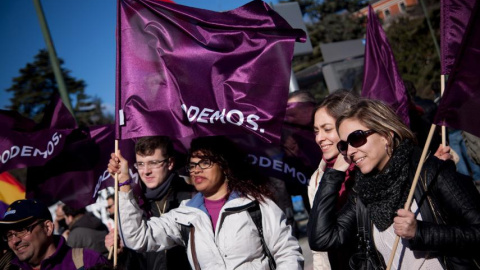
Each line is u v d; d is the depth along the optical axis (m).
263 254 3.40
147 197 4.43
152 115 3.74
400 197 2.84
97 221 6.15
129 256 4.08
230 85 3.75
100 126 4.80
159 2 3.82
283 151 5.04
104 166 4.74
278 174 4.97
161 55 3.80
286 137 5.06
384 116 2.92
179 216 3.57
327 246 3.09
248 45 3.79
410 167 2.86
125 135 3.73
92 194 4.70
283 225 3.42
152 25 3.83
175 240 3.66
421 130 5.59
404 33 36.75
